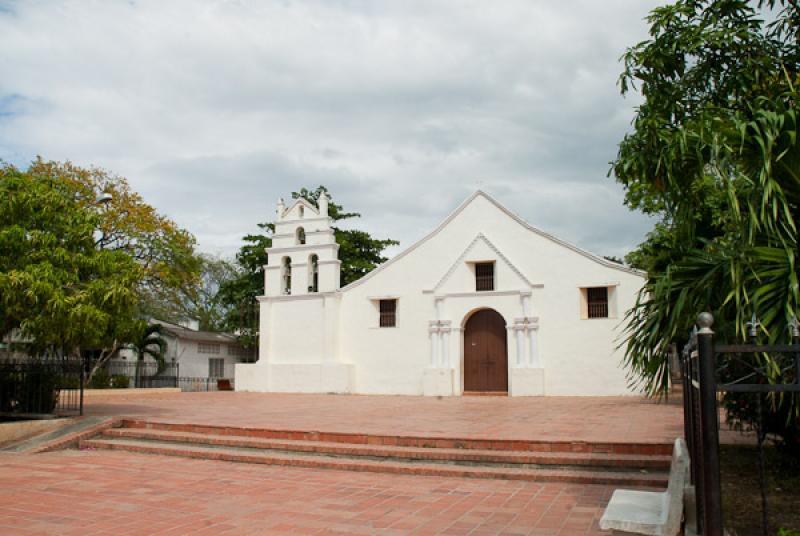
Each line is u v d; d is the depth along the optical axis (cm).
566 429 1087
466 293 2253
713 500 418
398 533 592
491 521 632
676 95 780
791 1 786
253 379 2552
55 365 1395
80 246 1319
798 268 542
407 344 2333
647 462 825
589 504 695
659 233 1752
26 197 1227
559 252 2148
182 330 3550
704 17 787
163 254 2983
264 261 3591
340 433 1046
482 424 1195
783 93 606
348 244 3647
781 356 533
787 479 760
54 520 646
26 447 1134
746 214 586
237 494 769
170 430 1214
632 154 687
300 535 589
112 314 1292
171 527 618
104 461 1030
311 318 2500
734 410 820
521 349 2136
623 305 2045
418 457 933
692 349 504
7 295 1110
